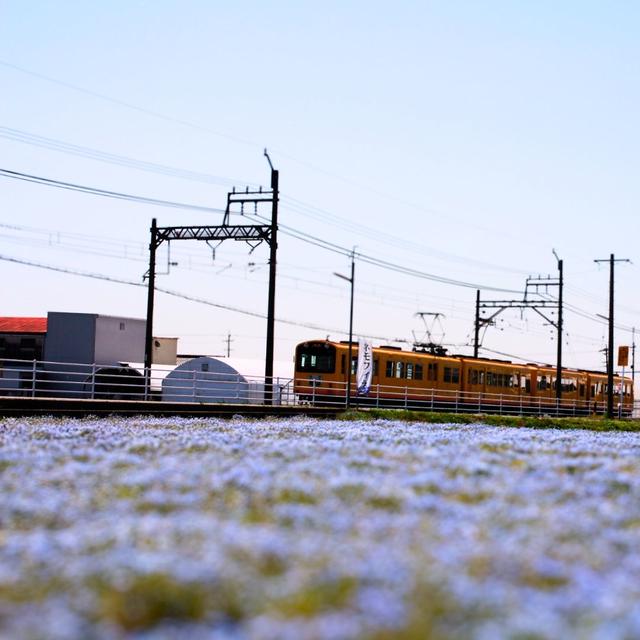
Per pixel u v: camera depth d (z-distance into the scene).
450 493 16.42
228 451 23.42
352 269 67.06
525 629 8.15
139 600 9.06
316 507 14.51
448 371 80.44
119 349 85.50
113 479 17.50
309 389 71.81
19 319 99.19
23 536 12.43
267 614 8.72
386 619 8.41
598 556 11.60
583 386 100.88
